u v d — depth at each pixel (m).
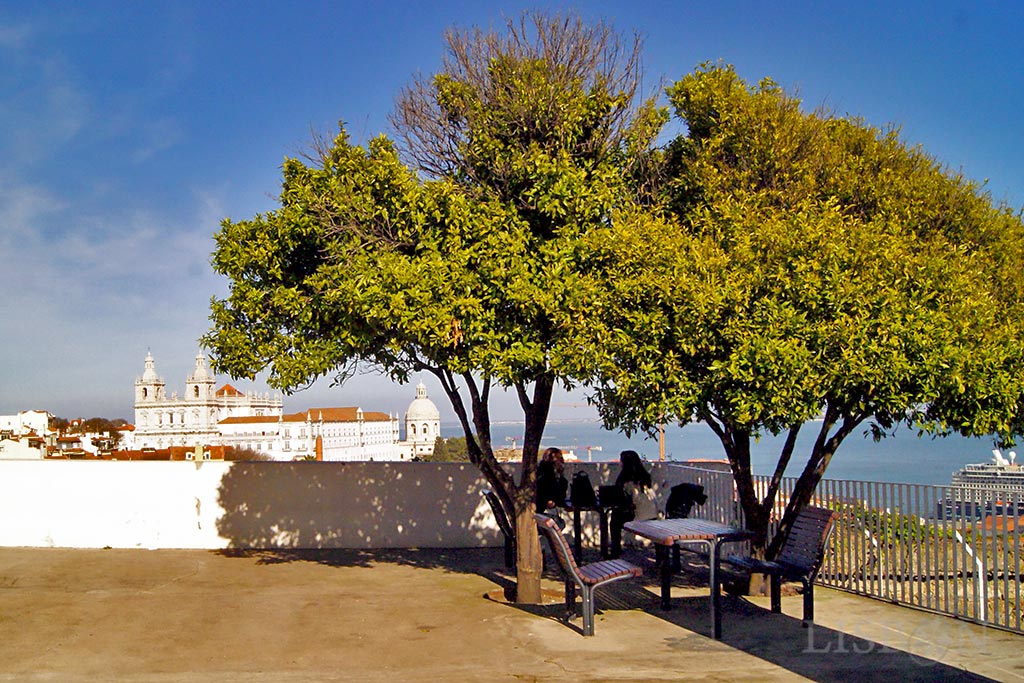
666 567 9.26
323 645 7.89
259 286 9.81
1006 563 8.08
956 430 8.21
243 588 10.58
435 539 13.88
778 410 7.30
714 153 9.35
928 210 9.01
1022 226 9.80
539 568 9.70
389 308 8.02
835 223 7.99
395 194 8.94
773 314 7.44
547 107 9.20
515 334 8.34
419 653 7.62
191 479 13.86
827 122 9.81
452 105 9.62
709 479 12.89
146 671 7.01
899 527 9.38
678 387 7.78
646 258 7.96
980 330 7.75
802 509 9.49
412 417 164.50
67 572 11.53
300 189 9.22
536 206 8.85
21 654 7.47
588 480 12.49
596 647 7.76
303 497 13.88
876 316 7.44
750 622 8.61
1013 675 6.67
